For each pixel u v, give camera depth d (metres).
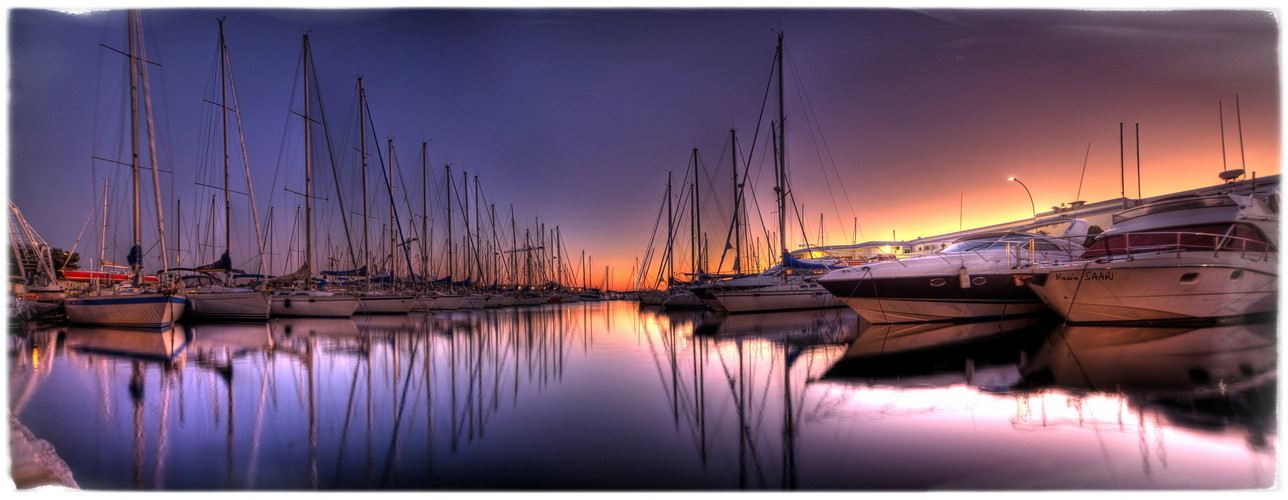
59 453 5.44
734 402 7.34
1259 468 4.48
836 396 7.44
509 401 7.67
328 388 8.73
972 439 5.38
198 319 25.41
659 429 6.09
